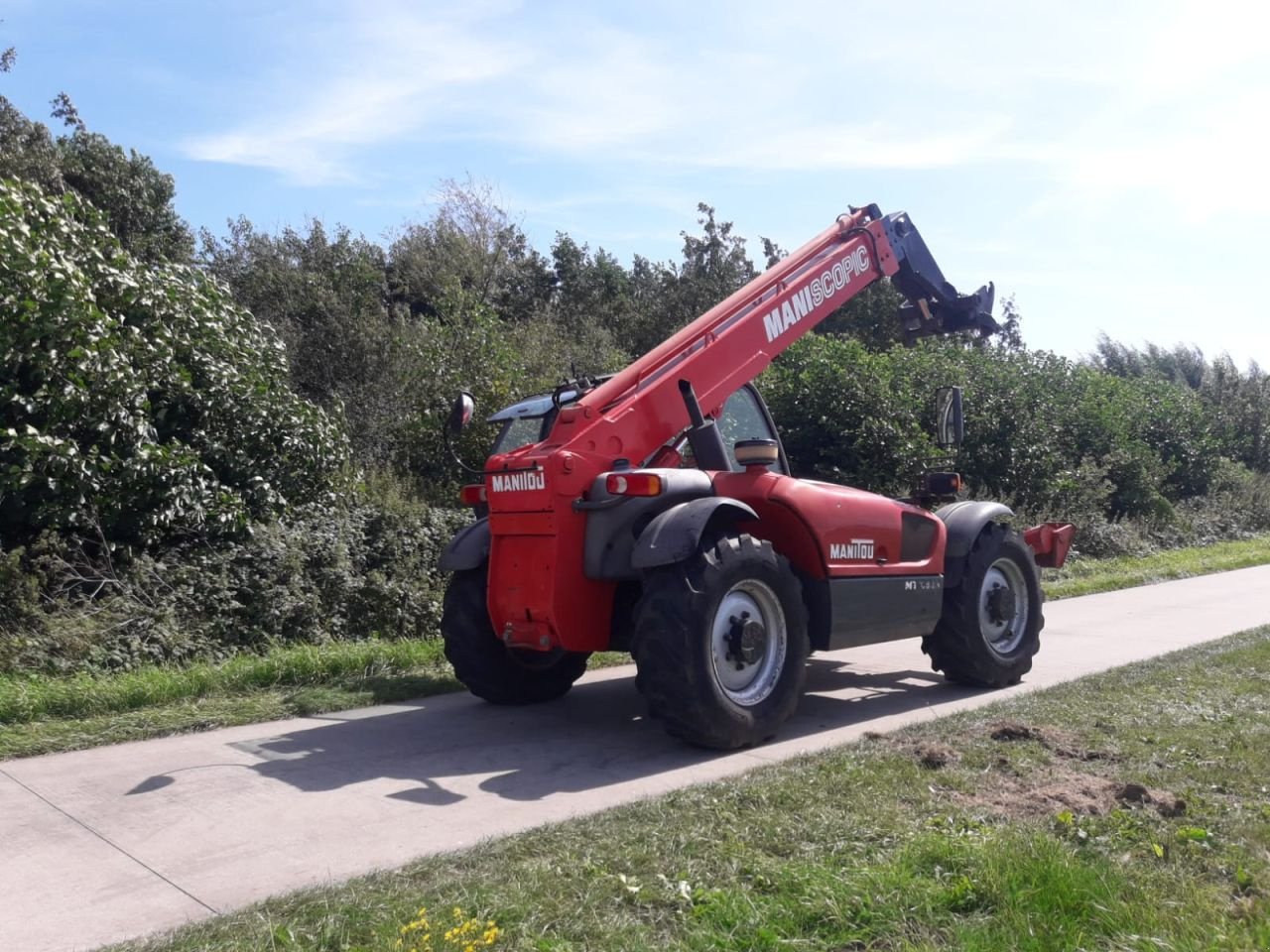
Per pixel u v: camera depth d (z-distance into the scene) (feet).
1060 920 10.69
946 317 29.78
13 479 25.22
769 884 11.94
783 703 19.57
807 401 50.90
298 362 50.16
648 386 21.20
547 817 15.16
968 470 55.77
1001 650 25.20
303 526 29.99
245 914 11.58
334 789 16.70
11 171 59.88
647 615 18.31
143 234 69.82
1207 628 32.65
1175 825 13.57
